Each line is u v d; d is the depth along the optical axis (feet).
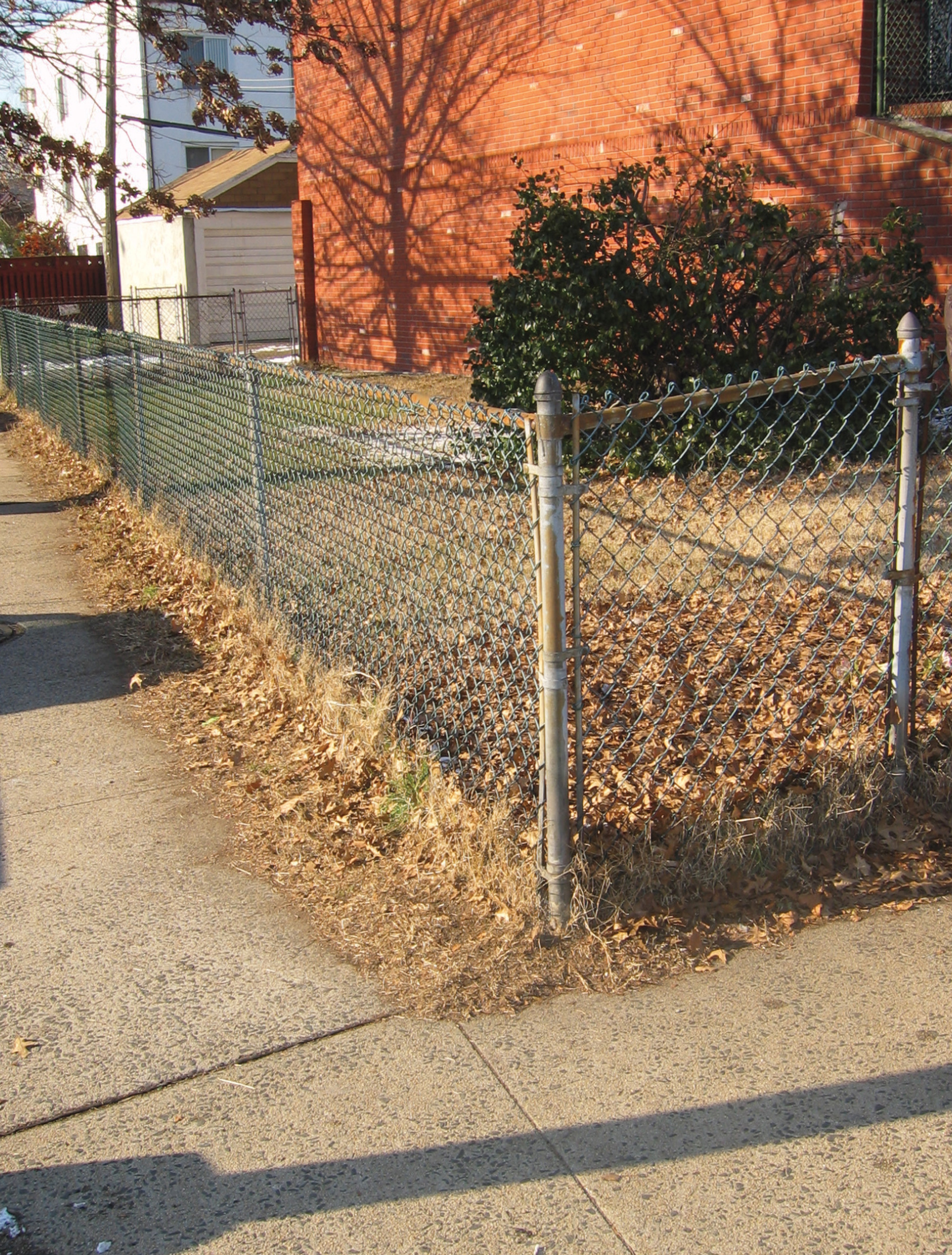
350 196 63.41
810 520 24.68
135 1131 9.41
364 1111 9.52
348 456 18.47
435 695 17.24
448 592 18.29
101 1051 10.45
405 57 56.24
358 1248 8.16
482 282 54.19
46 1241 8.33
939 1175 8.53
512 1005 10.79
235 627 22.11
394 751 15.57
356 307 65.00
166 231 93.25
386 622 18.97
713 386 29.19
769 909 12.16
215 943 12.15
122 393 34.42
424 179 56.85
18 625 24.16
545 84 47.70
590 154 45.78
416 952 11.64
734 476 28.84
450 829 13.44
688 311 30.19
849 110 34.40
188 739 17.78
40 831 15.01
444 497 18.33
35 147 73.67
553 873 11.74
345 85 61.87
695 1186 8.54
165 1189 8.77
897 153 33.24
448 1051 10.21
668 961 11.34
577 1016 10.59
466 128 53.01
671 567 22.98
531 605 18.65
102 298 72.13
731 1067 9.80
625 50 42.88
